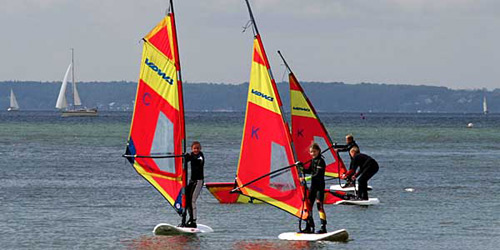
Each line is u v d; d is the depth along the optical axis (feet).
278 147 187.73
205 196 270.05
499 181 328.90
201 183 192.44
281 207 188.34
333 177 296.10
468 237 187.83
